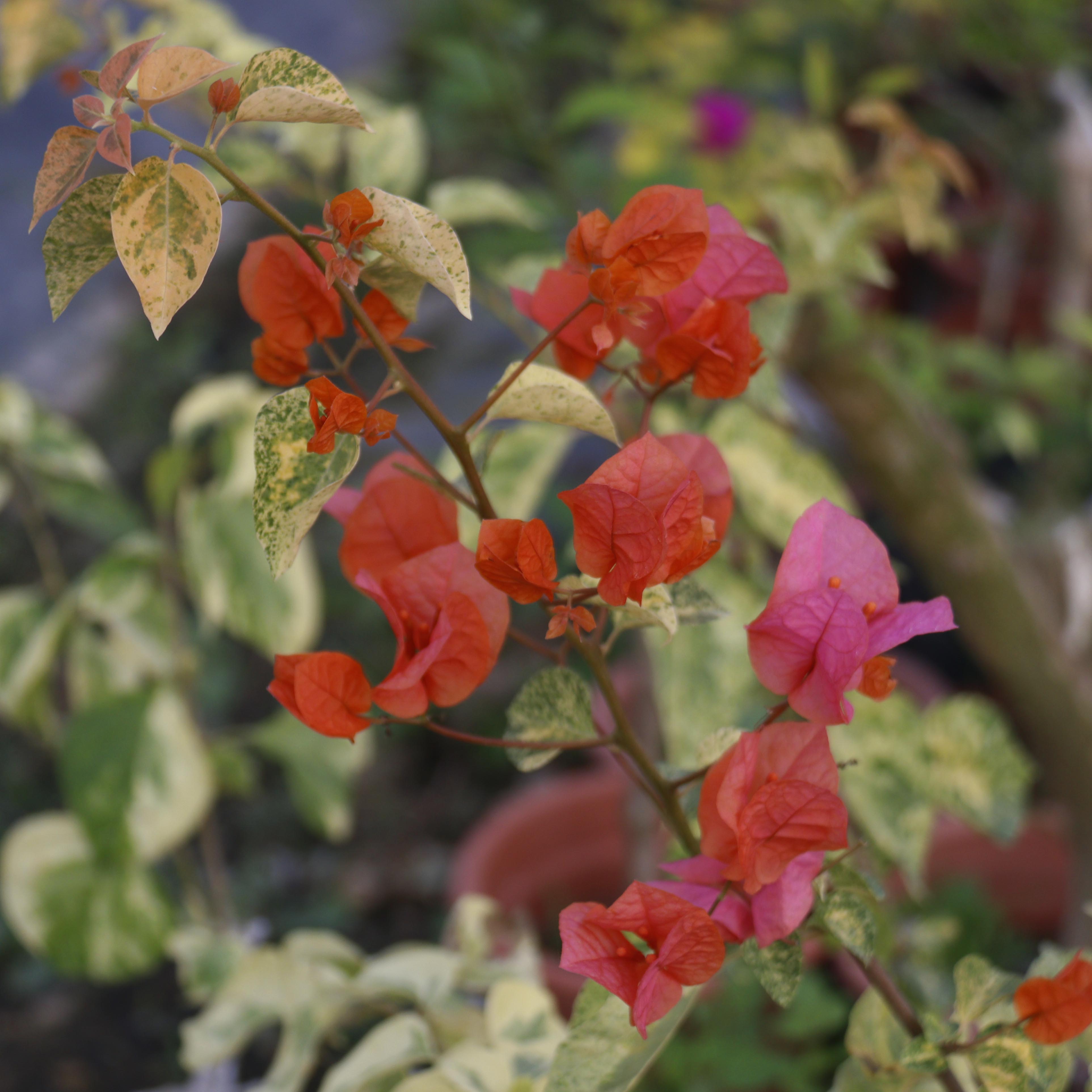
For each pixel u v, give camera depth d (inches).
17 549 159.0
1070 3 82.9
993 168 103.1
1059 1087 36.2
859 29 97.0
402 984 45.7
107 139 32.9
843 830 33.0
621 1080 35.0
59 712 120.7
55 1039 109.8
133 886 63.8
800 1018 69.7
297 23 281.3
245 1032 46.4
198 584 63.1
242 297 35.3
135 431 180.5
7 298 213.3
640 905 32.6
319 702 33.5
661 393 36.2
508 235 59.2
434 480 35.2
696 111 93.0
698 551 33.1
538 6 131.3
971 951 80.6
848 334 55.7
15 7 48.3
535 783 131.3
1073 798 68.3
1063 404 88.0
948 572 61.7
